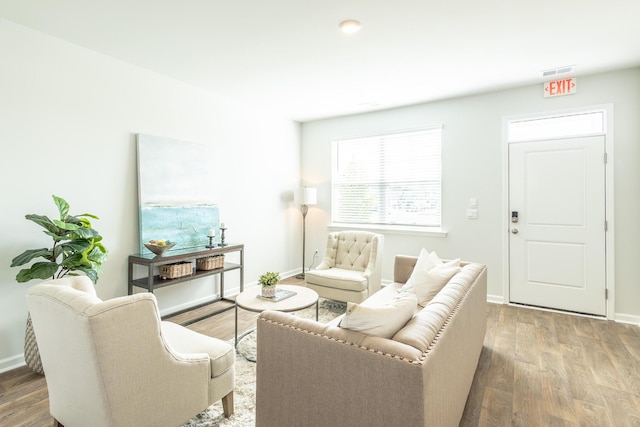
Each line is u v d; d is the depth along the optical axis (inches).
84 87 110.2
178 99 139.4
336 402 49.9
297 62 120.4
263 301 105.5
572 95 137.3
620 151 130.3
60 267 101.6
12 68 94.4
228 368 72.9
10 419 73.8
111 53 113.7
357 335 49.9
